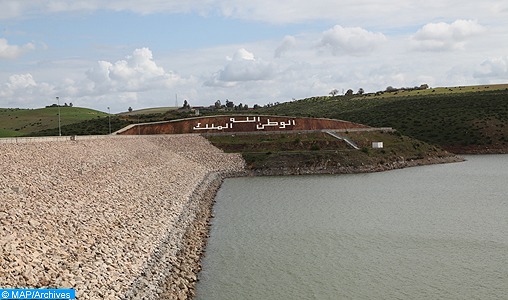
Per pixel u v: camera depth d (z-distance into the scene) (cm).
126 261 3672
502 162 14175
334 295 3819
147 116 19488
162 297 3397
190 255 4569
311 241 5350
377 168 12344
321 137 14175
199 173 10312
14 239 3088
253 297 3759
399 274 4288
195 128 15288
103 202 4972
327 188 9325
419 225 6072
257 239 5431
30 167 5231
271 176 11544
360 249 5038
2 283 2609
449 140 17975
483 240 5347
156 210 5584
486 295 3809
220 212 6969
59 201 4344
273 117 15750
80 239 3681
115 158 7988
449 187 9344
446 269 4403
